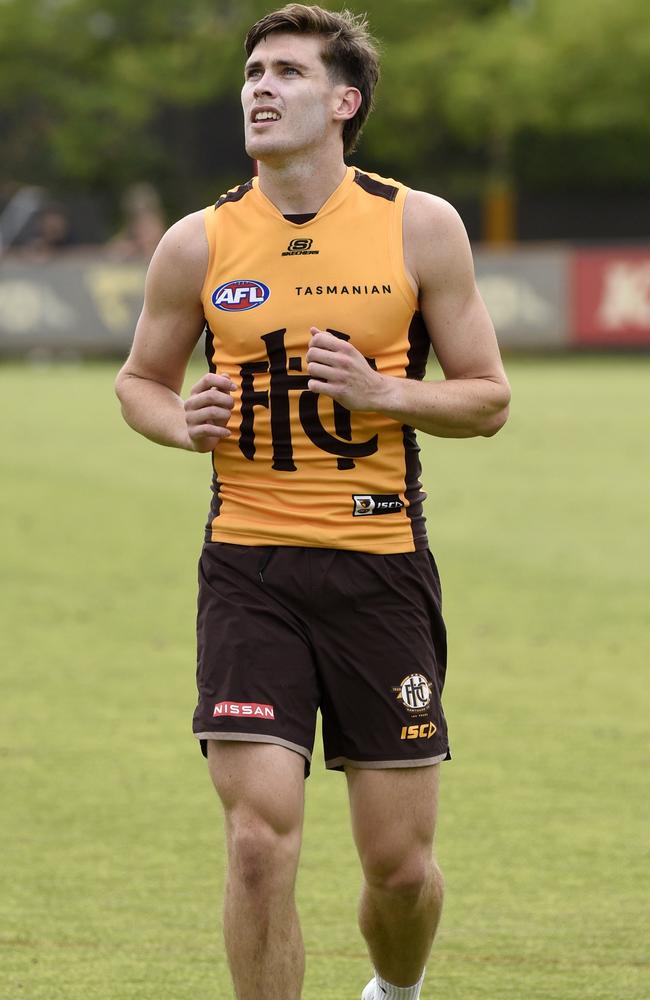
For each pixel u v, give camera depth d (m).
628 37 125.94
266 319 13.80
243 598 13.80
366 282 13.80
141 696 26.02
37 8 123.44
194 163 128.88
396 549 13.88
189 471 50.97
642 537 40.12
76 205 115.50
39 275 89.31
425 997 15.03
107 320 89.25
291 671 13.63
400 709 13.78
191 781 21.81
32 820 20.12
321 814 20.67
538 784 21.62
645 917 17.09
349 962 16.00
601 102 126.44
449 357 14.14
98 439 58.22
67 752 23.03
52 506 44.25
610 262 91.69
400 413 13.49
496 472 51.31
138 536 40.03
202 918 17.06
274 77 13.85
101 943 16.34
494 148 130.62
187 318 14.56
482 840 19.47
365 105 14.20
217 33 123.75
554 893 17.78
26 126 127.81
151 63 121.75
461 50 125.81
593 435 60.31
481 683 26.80
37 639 29.70
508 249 100.94
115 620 31.28
